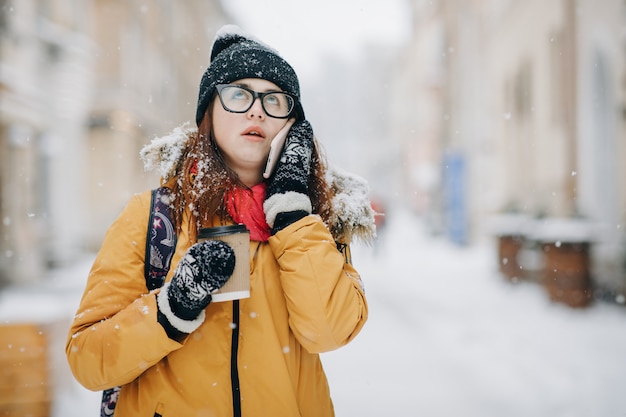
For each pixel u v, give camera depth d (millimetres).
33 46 13492
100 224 19922
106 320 1568
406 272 13562
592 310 7609
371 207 1854
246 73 1729
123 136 20688
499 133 15758
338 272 1637
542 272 8906
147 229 1669
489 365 5477
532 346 6062
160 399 1613
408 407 4523
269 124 1743
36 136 14461
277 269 1695
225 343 1620
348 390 4949
